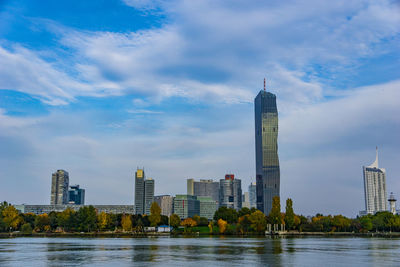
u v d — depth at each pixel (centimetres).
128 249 14638
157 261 10331
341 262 10250
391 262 10288
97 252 13212
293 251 13812
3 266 9369
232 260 10619
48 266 9306
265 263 9956
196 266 9294
